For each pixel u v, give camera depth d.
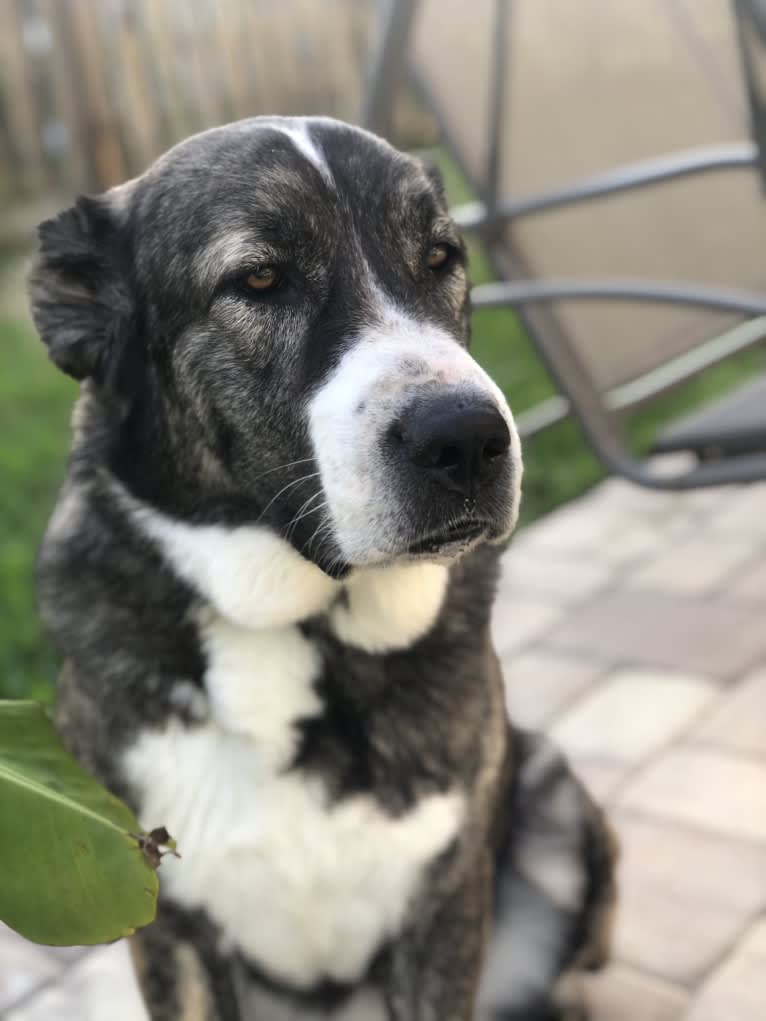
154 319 0.61
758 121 0.77
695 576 1.16
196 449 0.59
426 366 0.52
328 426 0.53
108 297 0.62
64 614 0.60
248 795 0.57
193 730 0.58
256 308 0.57
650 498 1.37
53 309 0.62
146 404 0.61
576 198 0.88
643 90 1.01
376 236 0.58
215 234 0.58
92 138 2.16
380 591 0.58
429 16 0.91
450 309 0.61
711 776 0.85
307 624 0.58
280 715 0.57
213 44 2.27
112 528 0.60
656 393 1.03
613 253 0.99
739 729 0.90
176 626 0.58
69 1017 0.69
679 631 1.05
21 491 1.37
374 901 0.59
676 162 0.83
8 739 0.39
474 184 0.91
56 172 2.36
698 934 0.71
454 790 0.59
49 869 0.37
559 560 1.24
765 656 0.99
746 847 0.78
